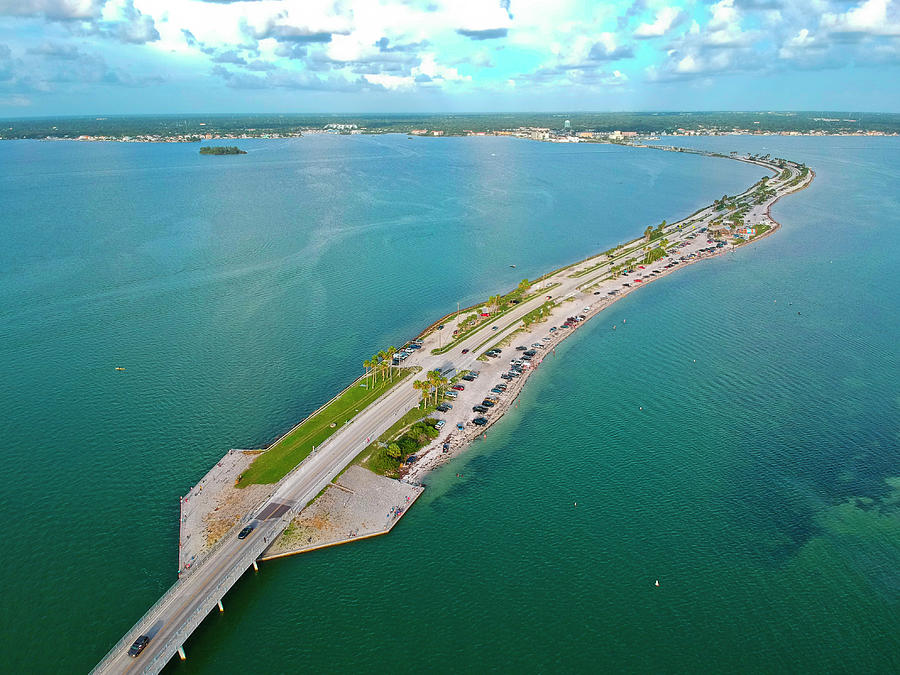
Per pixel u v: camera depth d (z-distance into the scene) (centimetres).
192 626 10906
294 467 15388
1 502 14288
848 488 15012
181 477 15275
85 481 15062
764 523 13875
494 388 19700
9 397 18688
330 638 11175
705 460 16100
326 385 19888
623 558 12938
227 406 18500
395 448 16025
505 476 15562
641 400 19150
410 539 13450
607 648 11006
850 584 12281
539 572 12600
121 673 9975
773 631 11312
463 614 11656
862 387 19850
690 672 10581
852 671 10606
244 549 12631
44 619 11419
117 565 12619
